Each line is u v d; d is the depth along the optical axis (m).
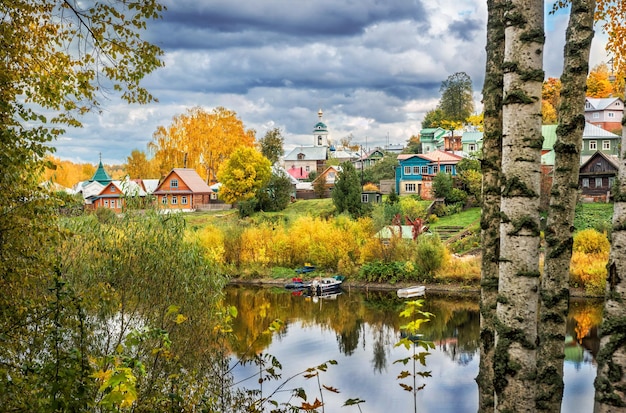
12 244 6.17
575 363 19.88
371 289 39.16
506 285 5.25
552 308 7.23
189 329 11.37
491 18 7.01
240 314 30.66
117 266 11.81
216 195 76.50
